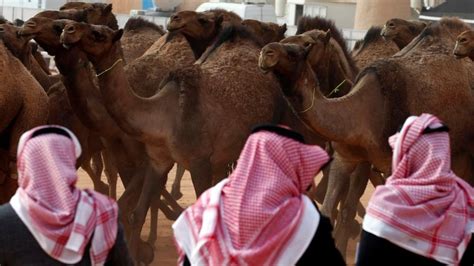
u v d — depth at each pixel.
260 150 5.18
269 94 10.91
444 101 10.85
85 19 12.39
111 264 5.34
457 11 28.42
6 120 9.90
